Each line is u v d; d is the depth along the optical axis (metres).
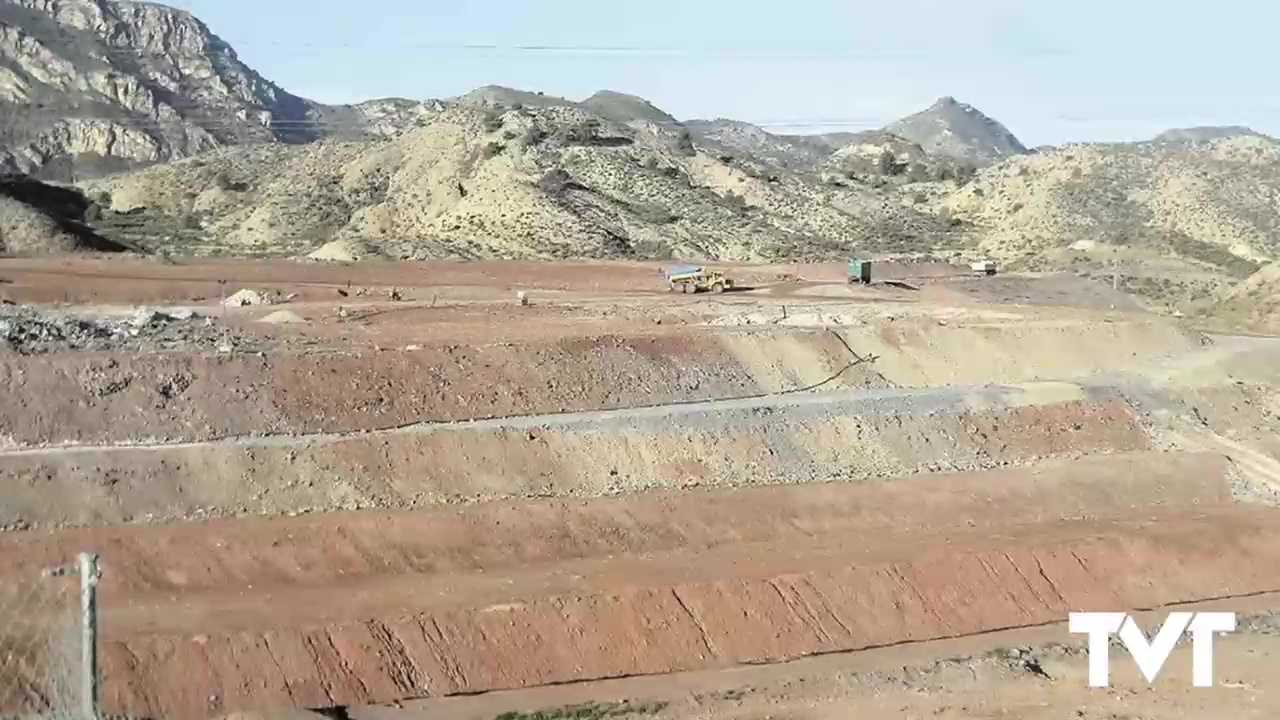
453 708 53.09
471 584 61.81
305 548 62.97
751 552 69.44
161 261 141.75
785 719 53.56
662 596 60.88
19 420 70.88
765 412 84.75
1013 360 107.31
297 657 53.19
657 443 79.56
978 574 68.81
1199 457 90.25
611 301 126.38
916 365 102.62
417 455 73.50
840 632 63.09
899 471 83.94
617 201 199.25
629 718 52.66
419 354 83.88
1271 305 147.75
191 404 75.12
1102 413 95.69
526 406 83.19
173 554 60.59
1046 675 60.84
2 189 197.12
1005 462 87.75
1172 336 117.19
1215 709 57.59
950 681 59.09
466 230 186.25
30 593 47.81
